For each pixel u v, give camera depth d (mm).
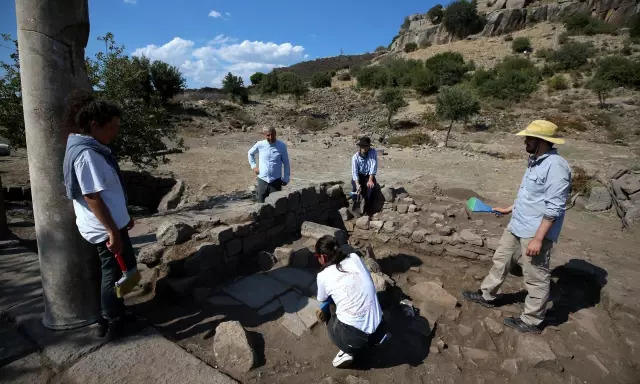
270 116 32094
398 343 3281
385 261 5305
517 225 3471
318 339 3178
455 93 21406
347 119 32750
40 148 2541
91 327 2881
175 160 14133
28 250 4285
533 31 50625
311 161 14953
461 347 3326
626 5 46594
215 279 3949
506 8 56125
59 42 2492
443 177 11883
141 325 3014
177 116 25359
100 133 2445
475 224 6301
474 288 4535
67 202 2641
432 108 32406
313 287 3908
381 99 30078
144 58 26734
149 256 3869
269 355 2912
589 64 36219
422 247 5562
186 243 4035
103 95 7652
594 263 4625
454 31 57781
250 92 50500
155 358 2668
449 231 5605
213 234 4039
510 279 4664
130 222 2725
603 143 20016
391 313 3725
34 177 2600
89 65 7594
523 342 3221
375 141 21812
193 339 2982
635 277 4207
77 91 2465
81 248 2754
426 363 3043
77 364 2555
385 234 5926
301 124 30125
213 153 15953
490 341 3393
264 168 5707
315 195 6004
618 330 3443
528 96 31812
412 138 21672
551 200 3107
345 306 2771
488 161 14930
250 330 3197
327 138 21250
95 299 2902
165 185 10938
